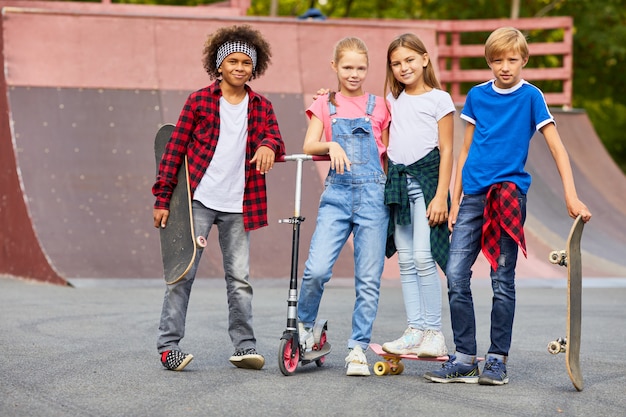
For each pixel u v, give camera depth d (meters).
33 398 5.14
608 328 8.41
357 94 6.26
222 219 6.20
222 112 6.15
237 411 4.84
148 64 14.63
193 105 6.11
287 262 12.62
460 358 5.79
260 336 7.55
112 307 9.33
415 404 5.06
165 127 6.29
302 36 15.38
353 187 6.07
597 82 29.56
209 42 6.17
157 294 10.67
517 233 5.67
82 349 6.79
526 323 8.67
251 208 6.18
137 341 7.19
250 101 6.21
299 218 6.00
